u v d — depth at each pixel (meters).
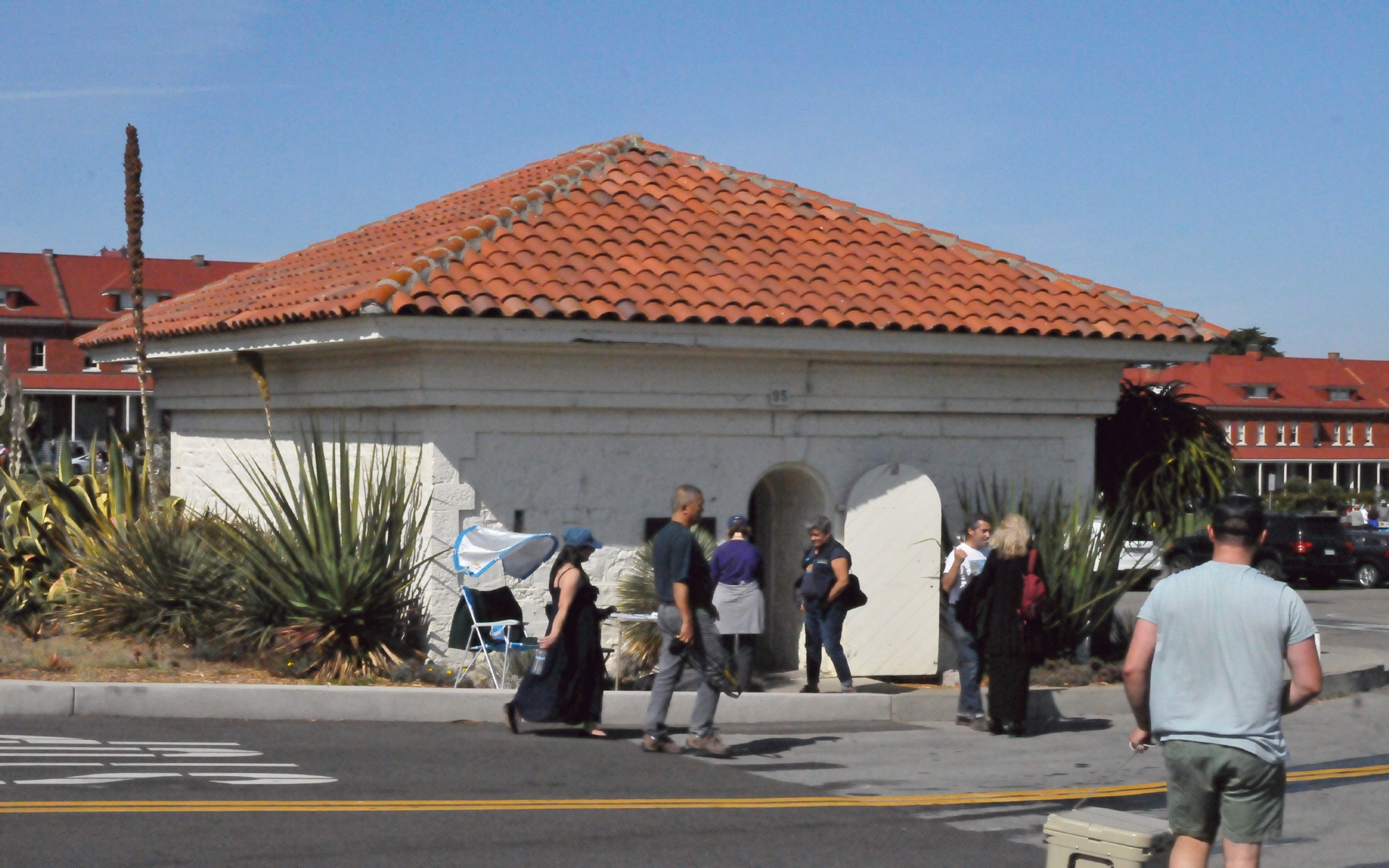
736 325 13.80
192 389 19.20
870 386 14.95
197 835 7.18
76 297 70.75
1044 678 14.24
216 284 21.34
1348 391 76.88
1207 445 16.56
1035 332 14.99
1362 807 9.23
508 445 13.61
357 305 12.68
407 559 13.15
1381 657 18.27
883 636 14.70
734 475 14.50
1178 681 5.40
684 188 17.16
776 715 12.46
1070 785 9.76
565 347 13.47
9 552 15.84
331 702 11.32
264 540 13.01
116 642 13.48
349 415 14.93
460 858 7.00
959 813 8.66
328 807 8.00
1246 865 5.30
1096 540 14.99
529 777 9.23
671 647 10.24
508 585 13.70
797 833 7.89
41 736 9.91
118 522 15.42
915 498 14.84
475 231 14.58
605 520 13.97
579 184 16.55
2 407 19.89
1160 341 15.58
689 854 7.30
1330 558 35.78
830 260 15.88
